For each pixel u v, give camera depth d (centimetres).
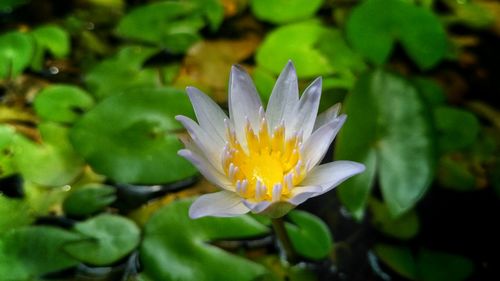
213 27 108
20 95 103
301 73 104
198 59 106
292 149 91
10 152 99
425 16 107
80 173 98
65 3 110
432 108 103
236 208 89
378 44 106
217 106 91
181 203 96
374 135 99
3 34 106
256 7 110
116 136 99
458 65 107
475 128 102
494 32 109
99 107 100
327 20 110
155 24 108
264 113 92
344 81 104
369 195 99
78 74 105
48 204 97
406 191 97
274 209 89
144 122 100
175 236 95
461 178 100
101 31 108
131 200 98
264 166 91
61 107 101
